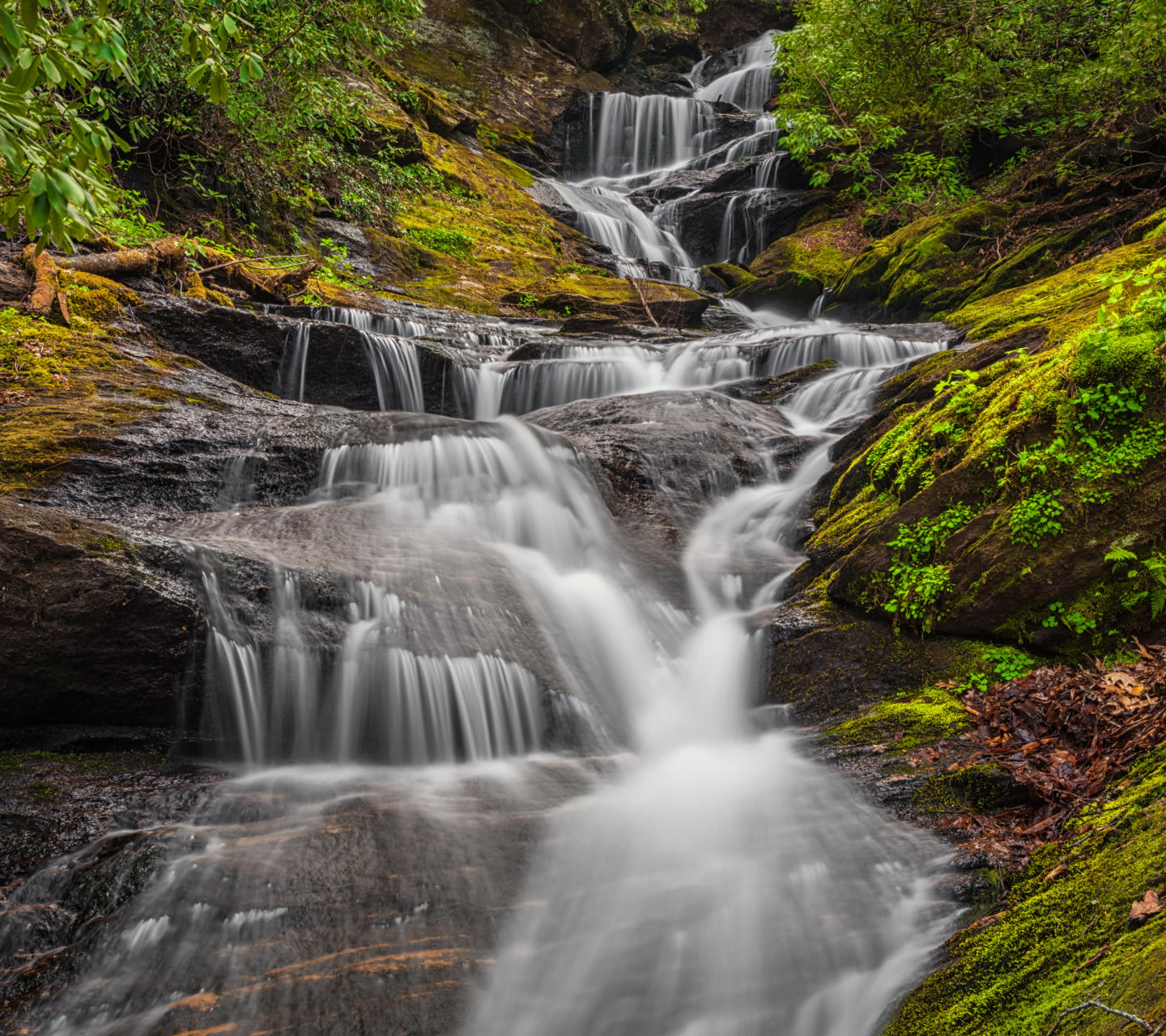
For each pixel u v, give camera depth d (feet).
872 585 17.24
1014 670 14.90
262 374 32.09
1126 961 7.54
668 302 50.90
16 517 14.60
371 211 55.98
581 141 88.89
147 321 30.94
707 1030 9.65
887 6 52.34
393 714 15.67
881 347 36.50
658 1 107.55
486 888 11.50
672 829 12.92
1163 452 14.67
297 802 13.56
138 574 14.64
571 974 10.25
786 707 16.31
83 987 9.89
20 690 13.96
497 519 22.06
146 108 40.65
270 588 16.02
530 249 63.05
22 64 8.73
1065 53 51.31
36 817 12.37
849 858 11.63
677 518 23.65
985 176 61.52
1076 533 14.92
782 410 31.91
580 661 17.52
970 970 8.95
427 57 83.71
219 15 13.73
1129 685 13.10
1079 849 10.09
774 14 110.11
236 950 10.37
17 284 29.04
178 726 14.78
